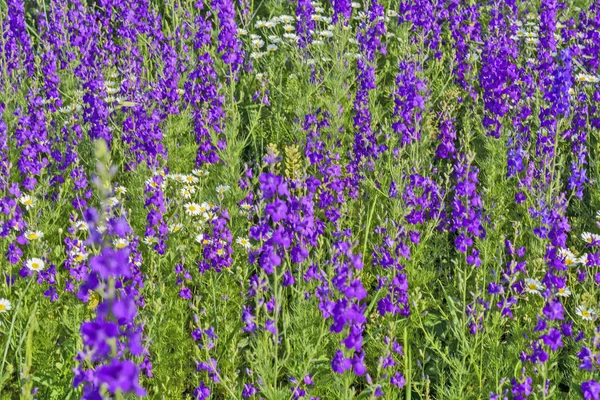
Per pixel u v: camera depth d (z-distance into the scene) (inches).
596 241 236.2
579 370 195.9
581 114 304.8
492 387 191.9
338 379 176.9
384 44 359.3
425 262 248.4
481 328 199.8
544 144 259.1
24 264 217.6
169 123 307.7
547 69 305.0
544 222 223.1
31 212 248.2
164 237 225.1
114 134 319.6
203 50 370.0
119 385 94.4
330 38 407.2
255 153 317.1
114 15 391.5
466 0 394.3
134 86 315.3
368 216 259.0
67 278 225.9
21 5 350.3
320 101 338.0
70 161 265.6
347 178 268.8
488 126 308.5
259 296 171.6
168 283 225.5
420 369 209.3
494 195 269.0
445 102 319.3
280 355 208.8
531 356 165.9
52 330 204.2
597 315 202.2
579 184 258.4
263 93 337.7
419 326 209.2
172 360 201.2
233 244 243.6
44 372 195.6
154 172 261.0
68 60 352.2
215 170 295.7
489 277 227.8
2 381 175.2
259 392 191.0
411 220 237.5
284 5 435.5
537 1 411.8
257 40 393.7
